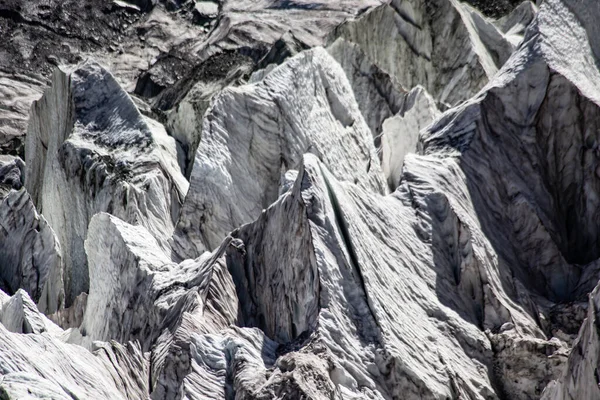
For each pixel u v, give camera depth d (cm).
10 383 4228
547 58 6981
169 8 17662
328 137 7844
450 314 5741
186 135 9444
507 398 5525
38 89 15675
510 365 5572
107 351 5231
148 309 6022
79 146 8412
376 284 5466
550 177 6875
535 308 6041
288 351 5141
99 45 16975
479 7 12350
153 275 6200
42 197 9019
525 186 6744
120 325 6222
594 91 6950
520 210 6612
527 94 6962
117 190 7988
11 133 14200
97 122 8681
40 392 4219
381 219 5997
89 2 17550
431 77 10306
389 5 10719
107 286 6550
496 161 6781
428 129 7075
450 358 5500
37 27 16975
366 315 5316
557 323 5972
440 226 6231
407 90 10138
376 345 5216
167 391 4984
